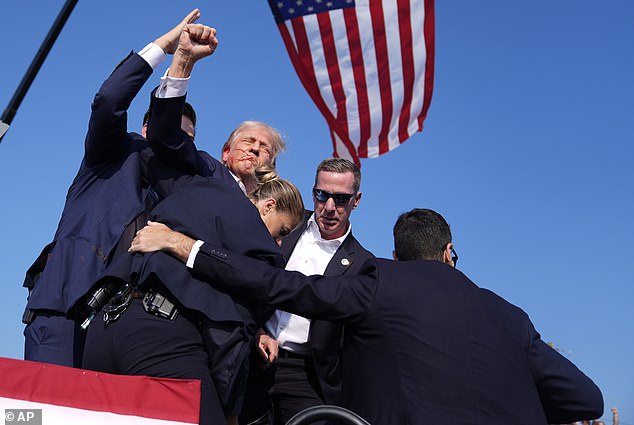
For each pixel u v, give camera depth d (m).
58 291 3.34
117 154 3.57
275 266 3.44
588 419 3.47
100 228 3.41
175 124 3.43
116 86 3.38
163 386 2.89
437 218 3.78
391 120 9.53
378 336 3.31
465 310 3.38
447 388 3.19
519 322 3.47
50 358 3.33
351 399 3.36
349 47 9.46
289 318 4.64
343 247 5.05
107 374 2.88
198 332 3.10
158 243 3.15
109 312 3.08
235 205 3.42
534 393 3.32
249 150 5.05
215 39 3.44
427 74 9.56
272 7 9.45
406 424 3.15
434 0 9.54
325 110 9.50
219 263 3.14
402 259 3.74
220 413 3.02
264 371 4.60
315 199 5.09
